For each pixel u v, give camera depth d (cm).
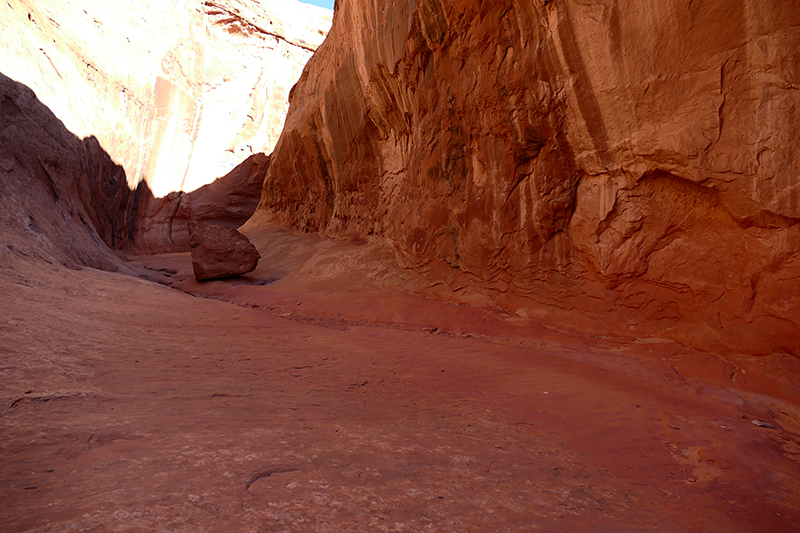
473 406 454
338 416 360
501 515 217
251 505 184
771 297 591
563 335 809
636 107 703
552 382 547
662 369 609
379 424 353
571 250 873
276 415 337
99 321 582
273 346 641
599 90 748
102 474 200
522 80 891
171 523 159
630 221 758
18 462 204
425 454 296
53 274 821
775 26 549
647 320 750
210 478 206
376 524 186
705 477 328
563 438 383
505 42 923
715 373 586
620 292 789
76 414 277
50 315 524
